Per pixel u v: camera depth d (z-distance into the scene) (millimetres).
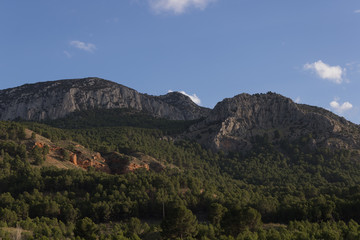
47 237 103188
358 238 99188
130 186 164625
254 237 100750
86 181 169875
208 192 168000
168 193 162625
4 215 126625
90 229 111062
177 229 106625
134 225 122688
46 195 157750
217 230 115625
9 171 170000
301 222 130500
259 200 157500
